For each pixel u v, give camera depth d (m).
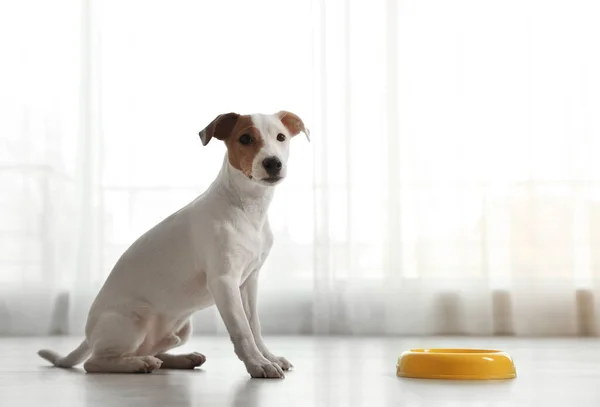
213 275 2.22
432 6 4.00
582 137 3.90
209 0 4.09
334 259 3.95
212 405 1.64
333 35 4.03
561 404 1.63
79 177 4.05
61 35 4.09
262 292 4.02
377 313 3.94
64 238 4.04
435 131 3.97
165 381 2.08
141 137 4.07
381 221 3.96
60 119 4.07
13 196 4.05
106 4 4.11
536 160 3.91
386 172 3.97
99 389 1.92
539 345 3.30
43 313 3.99
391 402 1.66
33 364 2.65
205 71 4.08
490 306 3.87
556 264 3.86
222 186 2.31
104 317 2.31
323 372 2.29
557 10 3.95
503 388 1.88
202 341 3.64
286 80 4.05
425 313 3.90
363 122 3.99
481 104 3.96
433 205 3.94
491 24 3.98
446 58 3.98
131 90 4.09
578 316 3.86
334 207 3.97
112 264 4.02
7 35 4.10
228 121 2.32
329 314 3.94
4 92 4.10
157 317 2.35
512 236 3.90
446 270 3.93
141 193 4.05
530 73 3.94
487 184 3.93
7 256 4.02
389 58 4.00
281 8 4.07
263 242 2.36
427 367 2.11
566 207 3.88
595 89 3.91
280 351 3.04
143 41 4.10
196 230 2.28
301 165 4.01
